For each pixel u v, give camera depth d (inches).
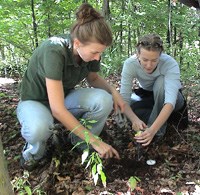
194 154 112.9
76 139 109.0
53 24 224.8
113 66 201.3
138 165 107.7
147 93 132.5
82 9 86.0
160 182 97.5
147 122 130.5
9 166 108.0
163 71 117.2
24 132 99.8
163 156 112.6
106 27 84.9
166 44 202.2
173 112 130.3
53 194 93.7
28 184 97.7
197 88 154.1
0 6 227.5
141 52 109.0
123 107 112.8
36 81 102.1
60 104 91.5
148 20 225.0
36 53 100.1
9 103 168.7
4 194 60.3
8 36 238.2
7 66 272.1
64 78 102.6
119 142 121.2
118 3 241.6
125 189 94.8
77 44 89.0
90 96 105.0
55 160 101.6
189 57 171.8
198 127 134.7
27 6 238.4
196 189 92.8
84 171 102.5
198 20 209.5
